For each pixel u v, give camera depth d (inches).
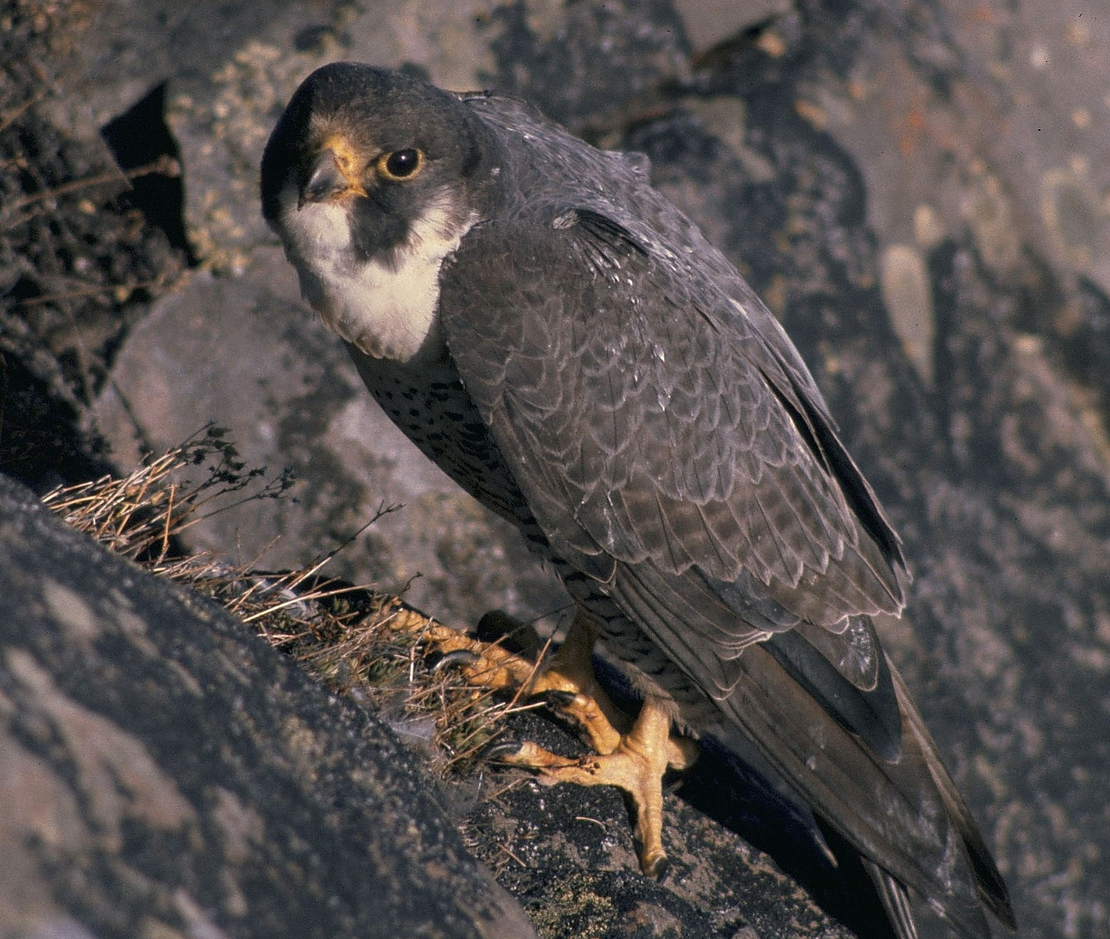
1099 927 564.4
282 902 141.9
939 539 582.9
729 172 564.7
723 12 591.2
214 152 484.7
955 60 644.7
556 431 271.6
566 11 553.6
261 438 466.3
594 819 279.7
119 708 141.8
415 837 187.6
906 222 601.6
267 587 281.1
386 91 261.1
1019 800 569.3
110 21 493.7
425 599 477.4
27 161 467.2
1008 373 618.2
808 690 285.0
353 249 268.2
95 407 440.1
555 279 271.1
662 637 283.1
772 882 291.6
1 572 145.6
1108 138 672.4
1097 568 605.6
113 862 124.6
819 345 565.9
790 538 285.4
